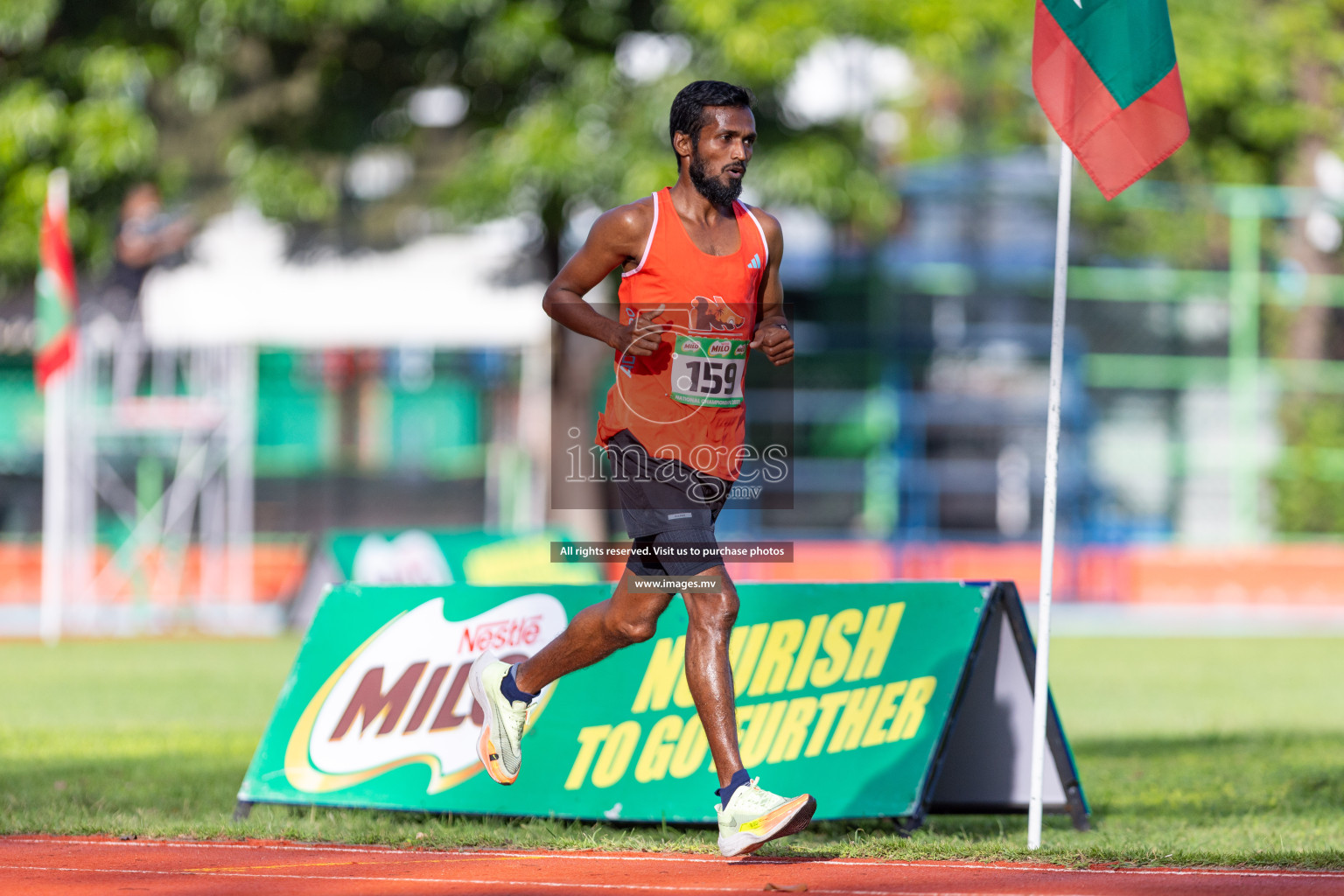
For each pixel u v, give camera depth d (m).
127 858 16.17
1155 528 78.81
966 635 19.03
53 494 55.28
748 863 15.94
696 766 18.66
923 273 77.62
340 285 66.12
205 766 25.12
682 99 15.77
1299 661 51.25
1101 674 46.19
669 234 15.69
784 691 18.86
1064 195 17.47
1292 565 76.69
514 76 65.06
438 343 65.62
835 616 19.11
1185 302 78.06
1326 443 77.94
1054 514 17.11
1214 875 15.23
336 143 67.00
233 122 67.12
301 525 77.38
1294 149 82.94
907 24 60.31
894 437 77.00
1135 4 17.47
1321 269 81.88
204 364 65.69
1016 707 19.27
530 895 13.96
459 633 19.45
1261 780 24.58
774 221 16.42
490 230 66.94
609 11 62.75
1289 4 82.25
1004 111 86.31
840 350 77.06
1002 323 78.00
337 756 19.34
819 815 18.22
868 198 63.56
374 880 14.77
